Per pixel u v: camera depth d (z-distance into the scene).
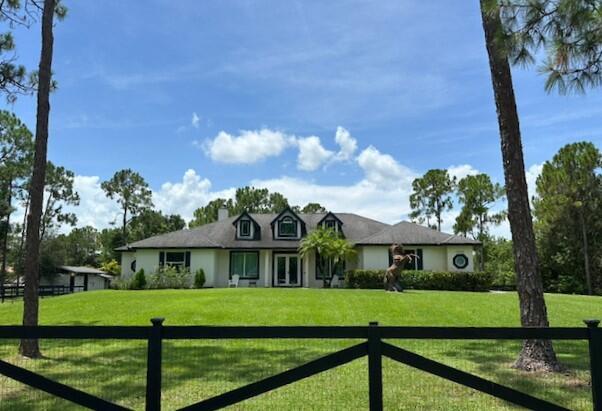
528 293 7.96
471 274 26.62
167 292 22.00
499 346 9.83
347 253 28.47
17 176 36.81
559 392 6.45
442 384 6.68
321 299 17.55
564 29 6.22
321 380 6.88
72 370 7.79
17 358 8.80
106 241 65.19
